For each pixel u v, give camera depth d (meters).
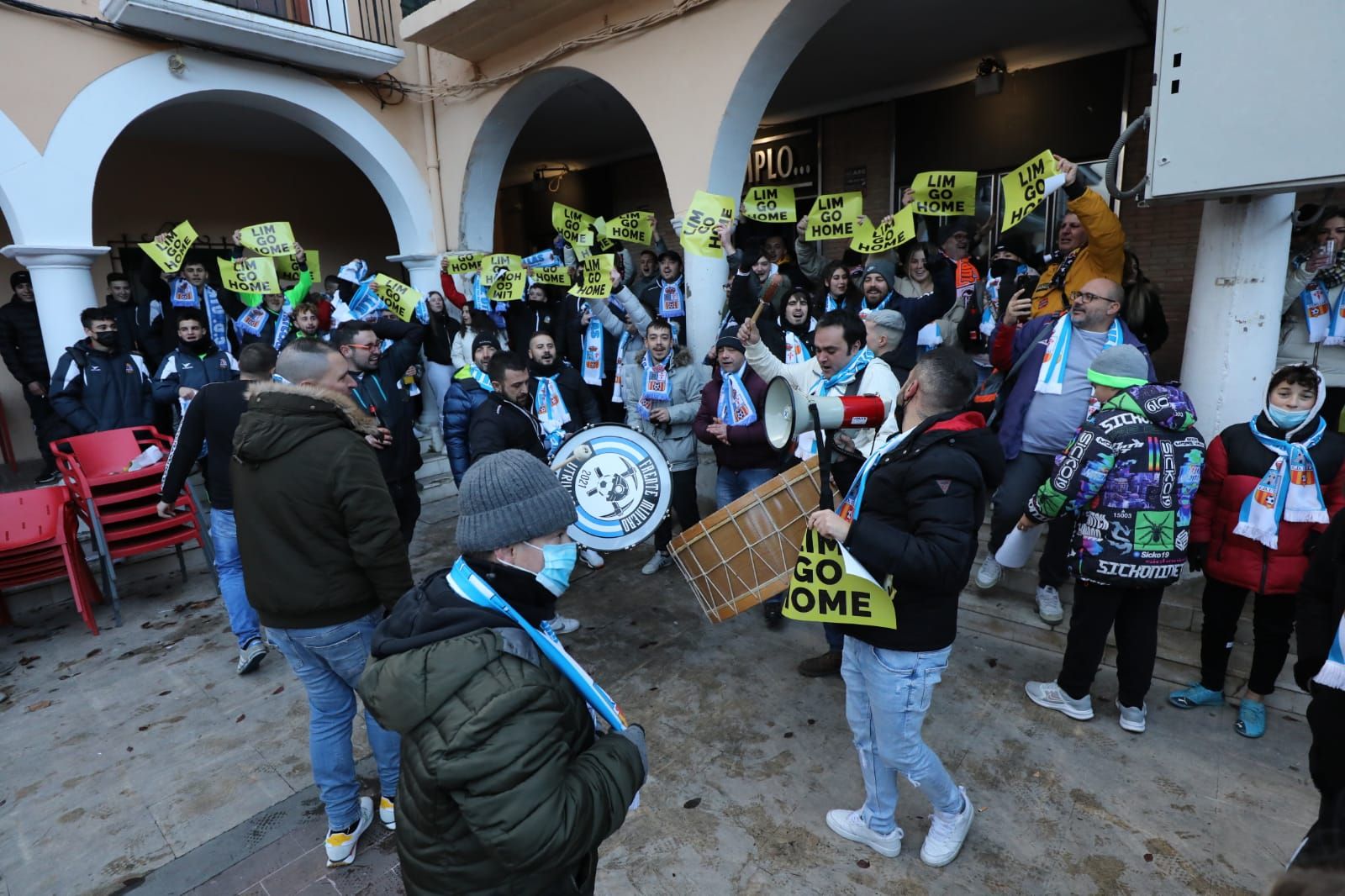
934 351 2.02
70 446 4.76
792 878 2.33
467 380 4.57
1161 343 3.58
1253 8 2.60
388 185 7.45
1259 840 2.38
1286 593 2.69
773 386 2.31
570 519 1.38
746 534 2.88
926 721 3.09
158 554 5.26
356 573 2.28
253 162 9.10
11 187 5.27
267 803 2.82
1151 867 2.30
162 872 2.49
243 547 2.28
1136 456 2.63
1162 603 3.62
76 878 2.48
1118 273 3.42
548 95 7.00
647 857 2.44
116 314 5.99
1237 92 2.69
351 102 7.02
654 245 9.30
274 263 5.87
